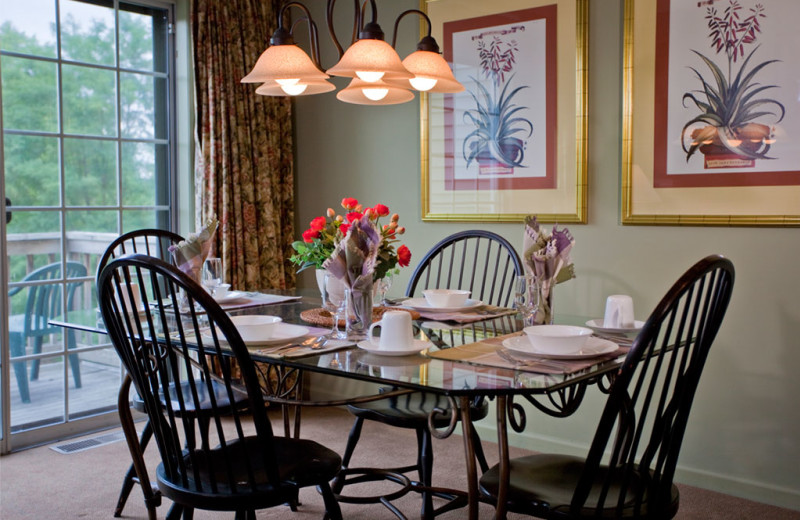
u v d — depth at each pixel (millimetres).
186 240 2531
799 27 2639
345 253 2002
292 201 4207
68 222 3535
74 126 3535
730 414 2877
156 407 1775
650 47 2951
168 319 2350
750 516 2668
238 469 1866
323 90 2498
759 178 2750
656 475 1651
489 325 2246
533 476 1855
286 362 1766
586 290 3219
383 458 3246
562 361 1749
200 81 3760
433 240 3719
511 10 3334
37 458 3250
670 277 2988
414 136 3752
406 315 1844
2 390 3291
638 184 3020
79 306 3600
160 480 1821
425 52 2275
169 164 3943
